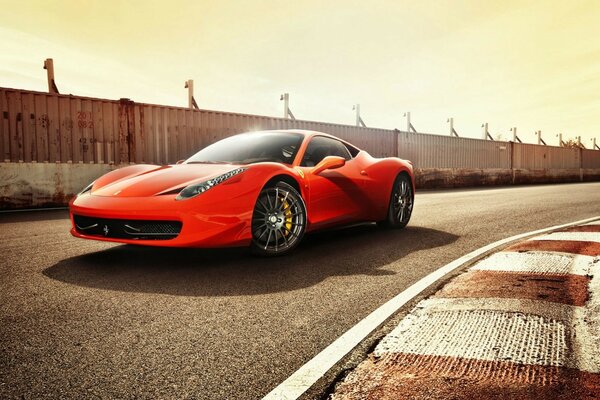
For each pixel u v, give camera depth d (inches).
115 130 337.1
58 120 311.3
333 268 115.6
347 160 167.3
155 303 85.0
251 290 94.7
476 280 97.9
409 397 49.9
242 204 116.0
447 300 84.9
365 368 57.8
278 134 158.4
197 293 91.9
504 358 59.6
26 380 54.2
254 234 122.8
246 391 52.4
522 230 183.2
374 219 175.3
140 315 78.2
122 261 120.2
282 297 90.1
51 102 308.2
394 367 57.9
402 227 191.2
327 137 164.9
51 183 305.9
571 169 1021.2
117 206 112.0
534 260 113.3
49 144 307.4
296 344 66.5
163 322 75.0
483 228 189.8
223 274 108.0
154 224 110.7
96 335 68.8
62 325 72.8
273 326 73.9
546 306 79.4
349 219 158.6
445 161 679.1
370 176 170.2
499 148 797.2
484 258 124.3
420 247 145.8
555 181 963.3
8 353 61.9
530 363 58.0
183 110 374.9
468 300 84.2
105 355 61.7
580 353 60.8
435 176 652.1
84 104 322.3
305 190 135.6
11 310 79.8
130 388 52.7
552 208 278.8
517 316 74.9
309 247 145.0
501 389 51.3
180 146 373.1
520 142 858.8
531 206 293.6
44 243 146.7
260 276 106.6
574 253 119.7
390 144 587.2
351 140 535.8
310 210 137.6
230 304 85.2
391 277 106.8
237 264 118.8
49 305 82.9
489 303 81.7
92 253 130.5
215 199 112.0
